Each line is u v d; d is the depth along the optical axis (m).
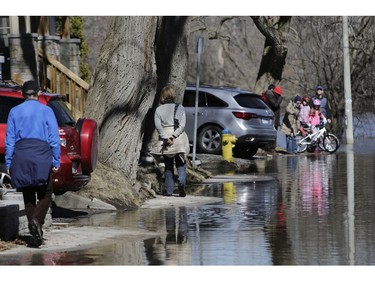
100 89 28.53
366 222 22.09
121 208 25.66
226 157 44.47
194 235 20.08
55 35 49.91
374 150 55.62
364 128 75.31
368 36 72.50
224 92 47.31
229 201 27.33
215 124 47.03
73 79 42.28
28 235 19.95
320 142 54.50
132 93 28.41
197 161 38.06
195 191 30.72
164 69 33.88
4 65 43.03
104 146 28.02
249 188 31.72
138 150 28.78
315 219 22.73
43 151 18.50
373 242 18.95
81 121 23.84
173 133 28.42
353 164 43.19
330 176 36.41
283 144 63.34
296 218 22.97
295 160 47.75
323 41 73.06
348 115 64.00
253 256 17.38
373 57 72.56
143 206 26.20
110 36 28.83
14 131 18.61
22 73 40.97
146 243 18.94
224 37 67.25
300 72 77.50
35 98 18.92
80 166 23.62
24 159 18.39
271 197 28.38
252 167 43.00
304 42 74.06
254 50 106.88
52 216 23.89
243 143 47.12
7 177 23.44
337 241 19.11
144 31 28.73
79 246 18.47
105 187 26.19
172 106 28.56
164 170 31.27
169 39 33.84
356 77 72.50
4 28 44.22
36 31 48.41
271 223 22.03
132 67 28.42
